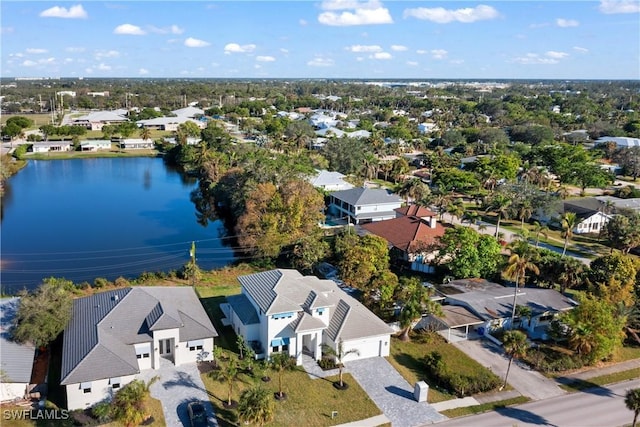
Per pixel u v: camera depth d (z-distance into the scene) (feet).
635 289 214.07
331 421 144.56
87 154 621.72
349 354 176.45
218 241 315.78
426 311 193.36
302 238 259.60
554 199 360.28
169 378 159.74
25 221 352.90
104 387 146.20
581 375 173.37
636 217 313.32
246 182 327.47
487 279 239.50
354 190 354.13
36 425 136.46
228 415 144.56
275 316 169.89
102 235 323.98
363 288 215.10
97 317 169.48
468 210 387.96
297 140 610.24
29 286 238.68
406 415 148.66
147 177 515.09
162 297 182.91
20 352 155.53
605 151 593.01
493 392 161.79
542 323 207.62
